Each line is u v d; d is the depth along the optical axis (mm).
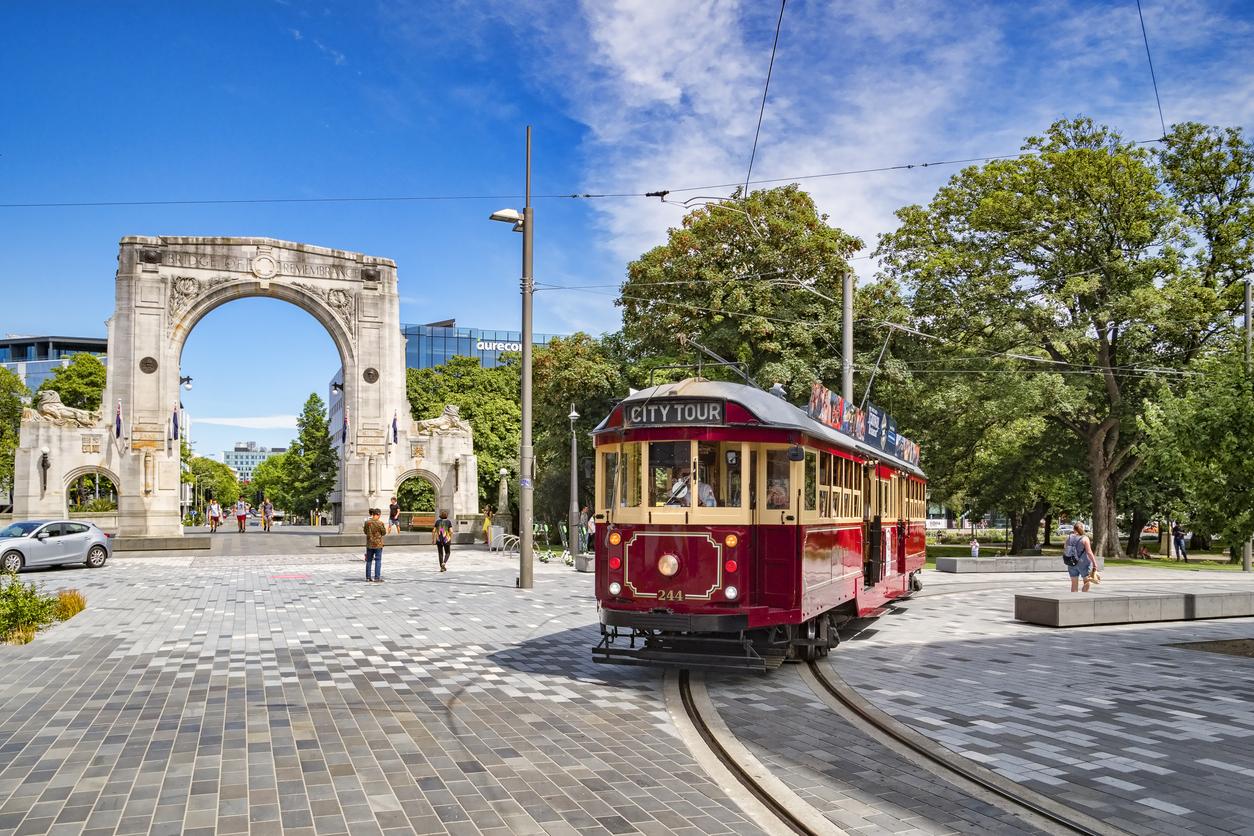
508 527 48375
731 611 10328
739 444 10742
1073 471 44375
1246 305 32906
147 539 39219
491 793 6641
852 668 12031
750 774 7188
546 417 44156
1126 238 36688
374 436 46719
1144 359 37625
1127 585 27469
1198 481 16047
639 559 10719
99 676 10797
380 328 47250
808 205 35062
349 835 5773
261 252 44938
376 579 24109
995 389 34562
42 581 23875
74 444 42281
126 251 42750
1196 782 7109
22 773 6961
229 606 18062
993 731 8648
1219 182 38594
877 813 6348
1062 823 6180
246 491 158375
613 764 7453
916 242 39531
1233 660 13023
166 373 42938
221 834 5750
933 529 80312
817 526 11484
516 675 11156
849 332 22141
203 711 9039
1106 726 8883
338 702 9508
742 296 32500
